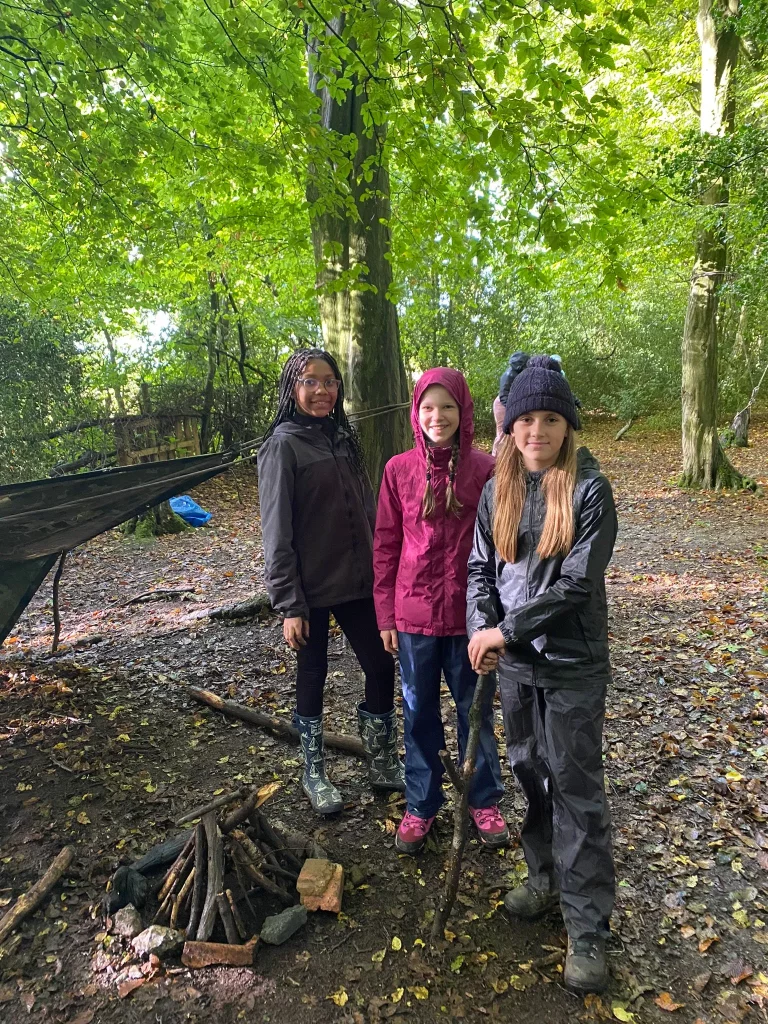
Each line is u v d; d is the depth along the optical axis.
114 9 3.79
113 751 3.05
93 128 5.08
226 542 8.62
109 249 6.91
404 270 4.97
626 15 3.43
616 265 4.61
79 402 10.27
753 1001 1.76
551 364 2.19
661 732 3.27
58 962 1.90
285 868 2.24
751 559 6.62
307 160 4.22
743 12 7.36
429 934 2.01
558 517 1.79
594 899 1.83
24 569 3.07
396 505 2.35
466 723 2.31
